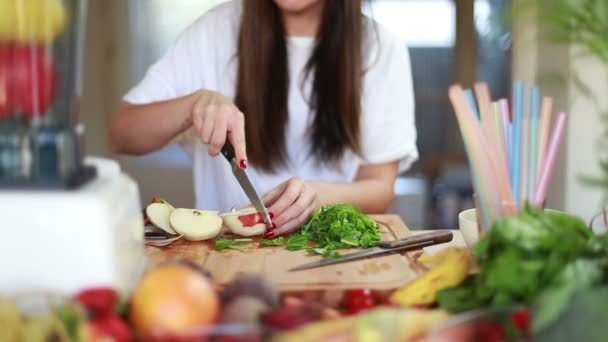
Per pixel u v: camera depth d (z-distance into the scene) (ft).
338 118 5.61
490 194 3.00
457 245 3.81
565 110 6.98
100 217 2.27
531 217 2.47
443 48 12.98
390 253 3.61
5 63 2.30
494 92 12.59
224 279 3.24
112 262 2.30
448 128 13.46
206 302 2.14
